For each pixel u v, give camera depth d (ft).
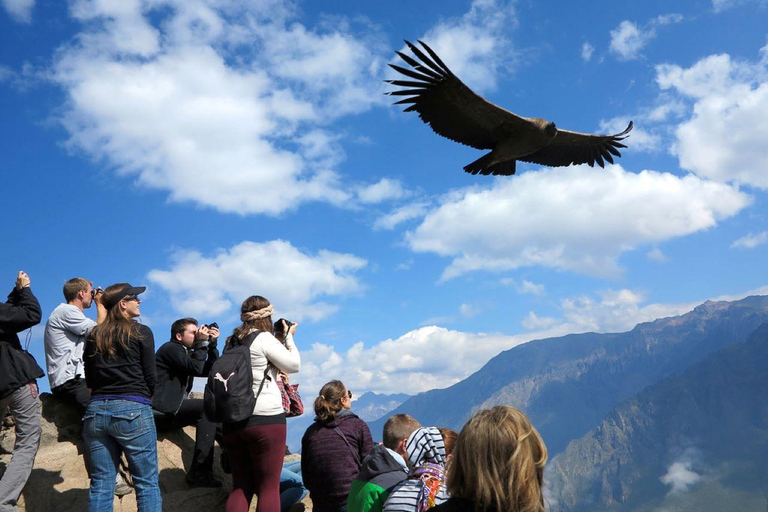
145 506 24.31
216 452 34.76
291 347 26.61
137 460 24.61
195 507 29.81
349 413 26.40
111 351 24.61
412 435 16.70
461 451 11.17
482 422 11.19
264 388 24.40
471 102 36.52
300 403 28.43
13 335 27.71
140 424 24.64
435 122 36.94
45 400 32.96
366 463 20.68
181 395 31.76
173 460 32.73
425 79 34.94
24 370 26.53
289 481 30.76
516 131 38.40
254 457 23.94
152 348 25.62
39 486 29.60
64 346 31.65
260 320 25.53
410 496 15.19
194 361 31.24
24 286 27.94
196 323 32.58
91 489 24.14
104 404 24.44
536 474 10.82
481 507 10.51
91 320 32.04
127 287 25.82
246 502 24.00
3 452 30.78
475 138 38.63
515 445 10.78
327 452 25.11
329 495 24.89
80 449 31.91
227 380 23.17
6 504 25.48
